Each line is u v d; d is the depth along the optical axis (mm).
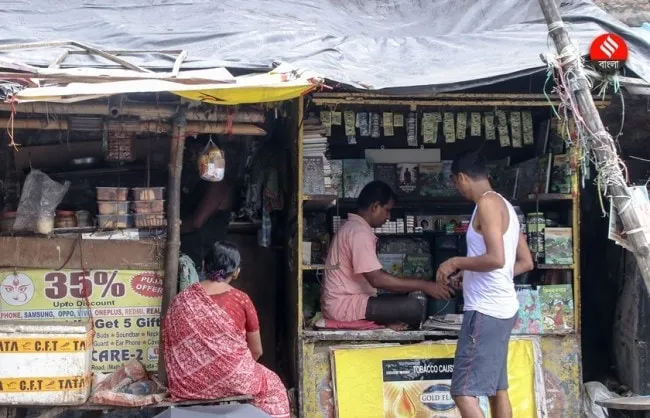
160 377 4234
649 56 4625
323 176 4574
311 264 4789
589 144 3850
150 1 5152
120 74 3793
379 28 5316
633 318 5004
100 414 4473
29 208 4199
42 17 4891
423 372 4598
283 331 5578
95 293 4285
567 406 4672
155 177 5070
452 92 4551
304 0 5453
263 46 4547
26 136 4797
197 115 4180
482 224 4020
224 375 3924
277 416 4059
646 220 3719
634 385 5000
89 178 4906
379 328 4633
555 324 4688
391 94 4023
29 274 4238
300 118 4504
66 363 3980
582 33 4746
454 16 5426
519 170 5121
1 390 3943
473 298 4070
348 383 4555
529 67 4008
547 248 4711
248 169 5234
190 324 3943
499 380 4195
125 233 4297
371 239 4652
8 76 3629
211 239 5184
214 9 5086
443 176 5324
